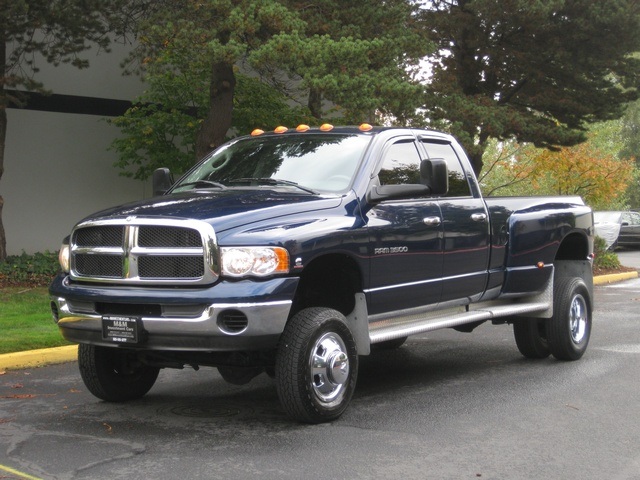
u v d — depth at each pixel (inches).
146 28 609.6
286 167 296.5
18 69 746.2
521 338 375.6
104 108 809.5
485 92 982.4
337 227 260.8
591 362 369.1
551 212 360.2
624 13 874.1
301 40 580.4
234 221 243.8
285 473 210.7
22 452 230.1
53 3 579.5
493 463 219.9
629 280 874.8
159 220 243.8
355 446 235.3
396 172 298.0
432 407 284.4
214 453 228.2
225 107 673.6
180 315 239.5
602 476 209.8
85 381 286.0
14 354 362.6
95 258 256.7
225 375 281.6
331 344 257.8
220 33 622.5
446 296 311.0
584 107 967.6
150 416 272.5
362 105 589.9
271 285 238.8
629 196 2455.7
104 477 207.6
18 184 765.9
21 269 633.6
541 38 941.8
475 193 332.2
